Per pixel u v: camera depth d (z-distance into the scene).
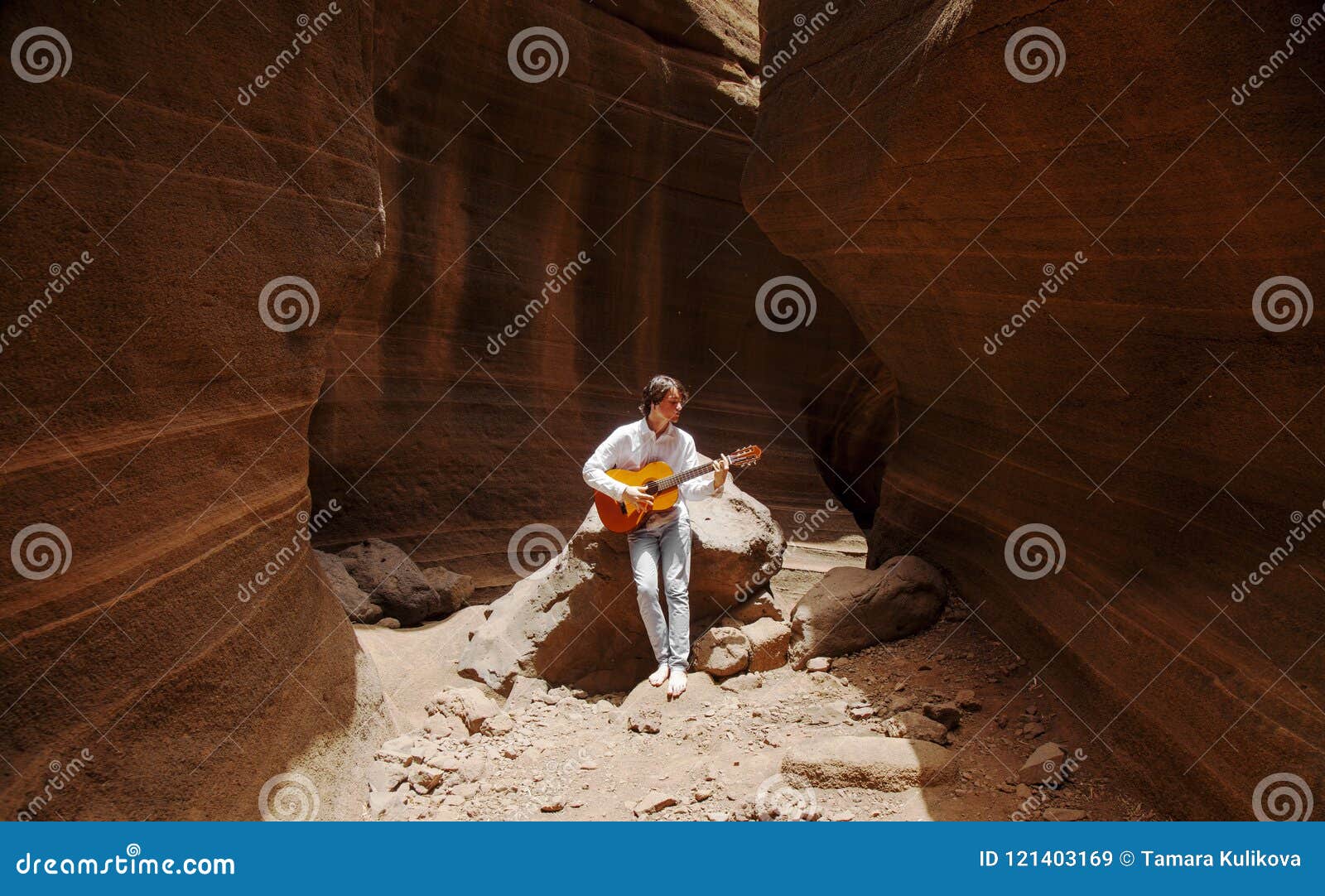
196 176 3.16
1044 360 4.72
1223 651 3.43
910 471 6.35
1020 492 5.12
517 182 9.68
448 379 9.04
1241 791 3.08
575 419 10.25
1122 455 4.36
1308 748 2.89
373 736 4.23
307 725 3.69
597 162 10.34
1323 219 3.03
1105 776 3.77
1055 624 4.52
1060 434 4.80
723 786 3.86
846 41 5.39
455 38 8.70
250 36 3.44
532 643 5.24
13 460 2.47
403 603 6.90
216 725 3.14
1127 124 3.46
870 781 3.71
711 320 11.79
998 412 5.38
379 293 8.31
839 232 5.60
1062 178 3.89
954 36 3.95
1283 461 3.50
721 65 11.28
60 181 2.60
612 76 10.18
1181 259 3.65
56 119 2.60
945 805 3.59
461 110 8.97
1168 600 3.86
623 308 10.90
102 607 2.75
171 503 3.11
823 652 5.12
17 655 2.47
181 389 3.18
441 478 8.83
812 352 12.80
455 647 5.80
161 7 3.01
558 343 10.20
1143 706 3.69
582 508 9.96
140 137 2.91
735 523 5.49
